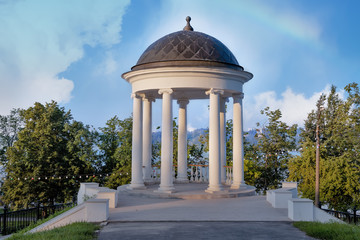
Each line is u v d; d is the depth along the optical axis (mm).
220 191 20844
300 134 44500
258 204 18250
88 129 51312
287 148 42562
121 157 44219
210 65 20906
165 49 21500
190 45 21375
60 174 46625
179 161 27656
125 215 15414
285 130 43000
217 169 21000
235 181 22844
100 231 12672
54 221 14719
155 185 25516
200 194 20359
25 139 47281
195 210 16578
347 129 39594
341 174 33625
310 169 35469
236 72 21547
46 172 46094
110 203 17422
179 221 14320
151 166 28641
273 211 16328
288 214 15047
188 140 44281
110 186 41844
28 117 48969
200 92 26344
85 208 14805
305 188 35438
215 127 21000
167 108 20953
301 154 38156
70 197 46375
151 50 22219
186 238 11633
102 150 50719
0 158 58969
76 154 48219
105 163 50344
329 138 39781
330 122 42219
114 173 42500
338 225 12828
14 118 64000
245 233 12344
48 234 11672
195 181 27953
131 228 13125
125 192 22156
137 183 22562
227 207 17375
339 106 42219
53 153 46719
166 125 21016
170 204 18312
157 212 16094
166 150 21000
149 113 26000
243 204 18250
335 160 34406
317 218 14750
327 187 33688
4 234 19219
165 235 12023
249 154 43562
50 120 49000
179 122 27797
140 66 21953
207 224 13812
